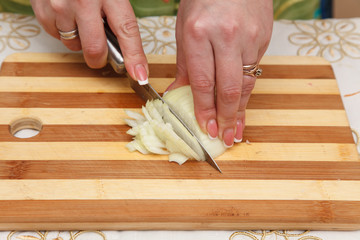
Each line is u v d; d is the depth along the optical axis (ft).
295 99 2.13
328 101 2.12
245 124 2.04
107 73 2.19
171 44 2.39
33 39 2.37
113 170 1.92
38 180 1.88
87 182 1.89
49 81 2.15
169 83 2.16
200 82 1.82
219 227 1.87
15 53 2.23
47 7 2.05
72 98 2.11
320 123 2.06
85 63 2.22
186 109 1.98
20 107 2.07
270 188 1.89
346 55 2.37
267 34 1.86
